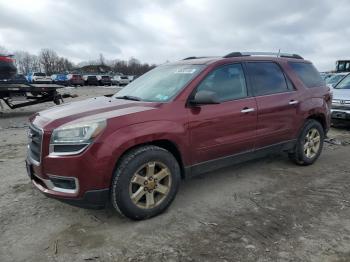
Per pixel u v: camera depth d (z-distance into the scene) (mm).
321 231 3451
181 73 4348
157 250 3119
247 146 4590
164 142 3799
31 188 4590
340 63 23578
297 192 4488
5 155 6316
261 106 4664
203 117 4004
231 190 4551
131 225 3574
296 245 3193
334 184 4785
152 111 3664
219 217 3762
